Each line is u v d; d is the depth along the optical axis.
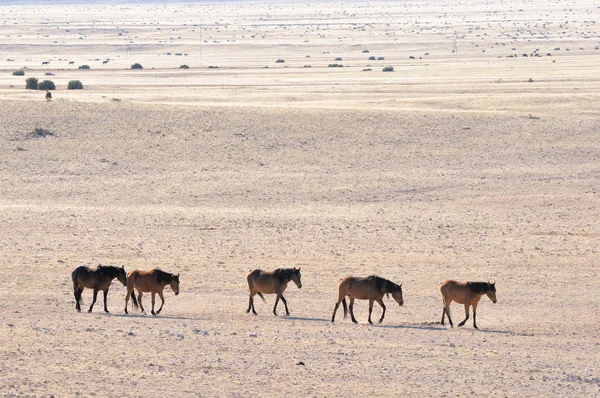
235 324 59.75
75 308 64.69
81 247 89.00
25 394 37.12
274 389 40.47
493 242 93.56
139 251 87.38
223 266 80.88
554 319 64.38
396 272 79.31
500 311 66.69
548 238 96.19
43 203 116.00
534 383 43.59
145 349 49.12
